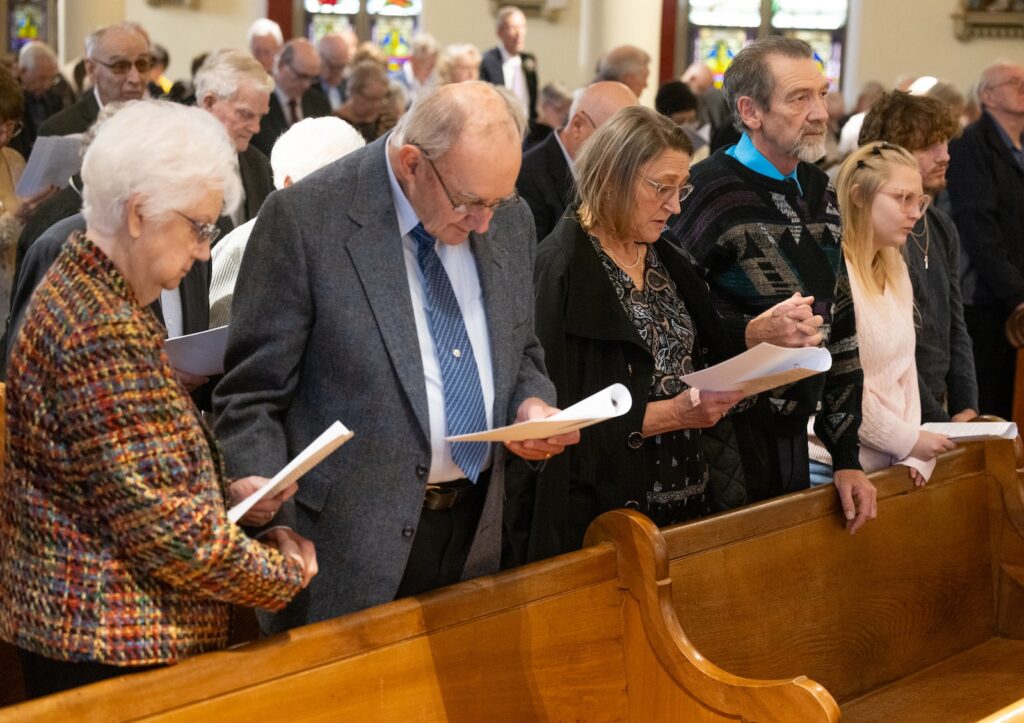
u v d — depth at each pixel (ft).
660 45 42.83
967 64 40.40
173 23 42.50
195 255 6.31
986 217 17.44
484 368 7.82
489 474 7.95
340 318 7.34
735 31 42.70
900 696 10.87
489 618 7.77
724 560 9.40
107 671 6.28
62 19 39.04
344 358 7.38
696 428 9.66
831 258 10.48
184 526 5.95
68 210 11.36
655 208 9.12
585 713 8.33
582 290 9.09
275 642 6.72
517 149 7.24
